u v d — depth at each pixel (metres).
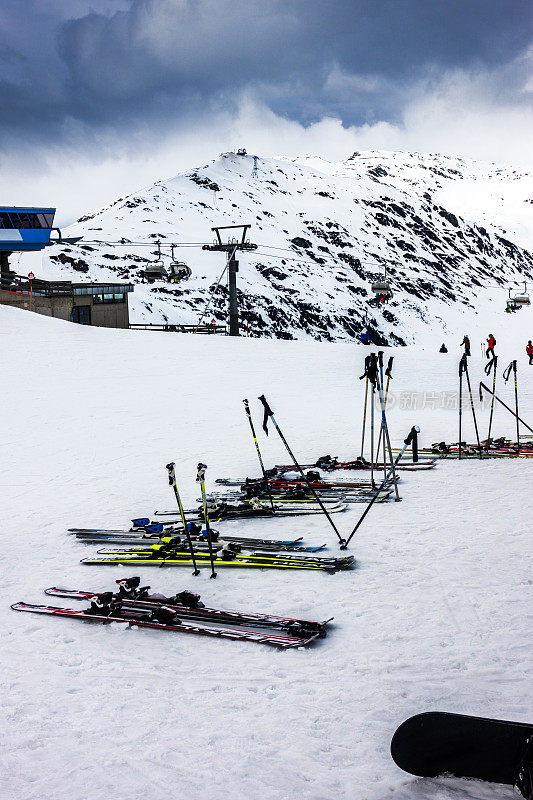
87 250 140.62
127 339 38.53
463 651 6.01
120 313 57.50
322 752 4.62
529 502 11.31
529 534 9.45
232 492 13.04
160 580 8.49
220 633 6.67
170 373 31.03
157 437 19.52
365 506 11.74
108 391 26.42
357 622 6.83
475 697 5.19
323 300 153.00
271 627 6.77
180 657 6.27
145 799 4.21
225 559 9.02
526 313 184.12
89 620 7.30
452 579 7.86
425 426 21.22
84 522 11.59
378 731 4.83
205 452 17.52
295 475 14.14
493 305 187.25
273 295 145.75
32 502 13.14
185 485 14.05
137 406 24.11
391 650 6.12
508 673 5.55
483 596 7.27
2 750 4.84
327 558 8.72
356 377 32.88
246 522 11.12
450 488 12.76
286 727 4.95
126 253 144.25
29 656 6.42
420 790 4.16
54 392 25.62
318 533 10.21
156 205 198.88
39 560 9.59
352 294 161.88
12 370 28.62
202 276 142.38
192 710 5.27
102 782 4.41
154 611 7.07
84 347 34.78
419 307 168.12
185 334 43.22
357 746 4.67
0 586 8.53
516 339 156.38
